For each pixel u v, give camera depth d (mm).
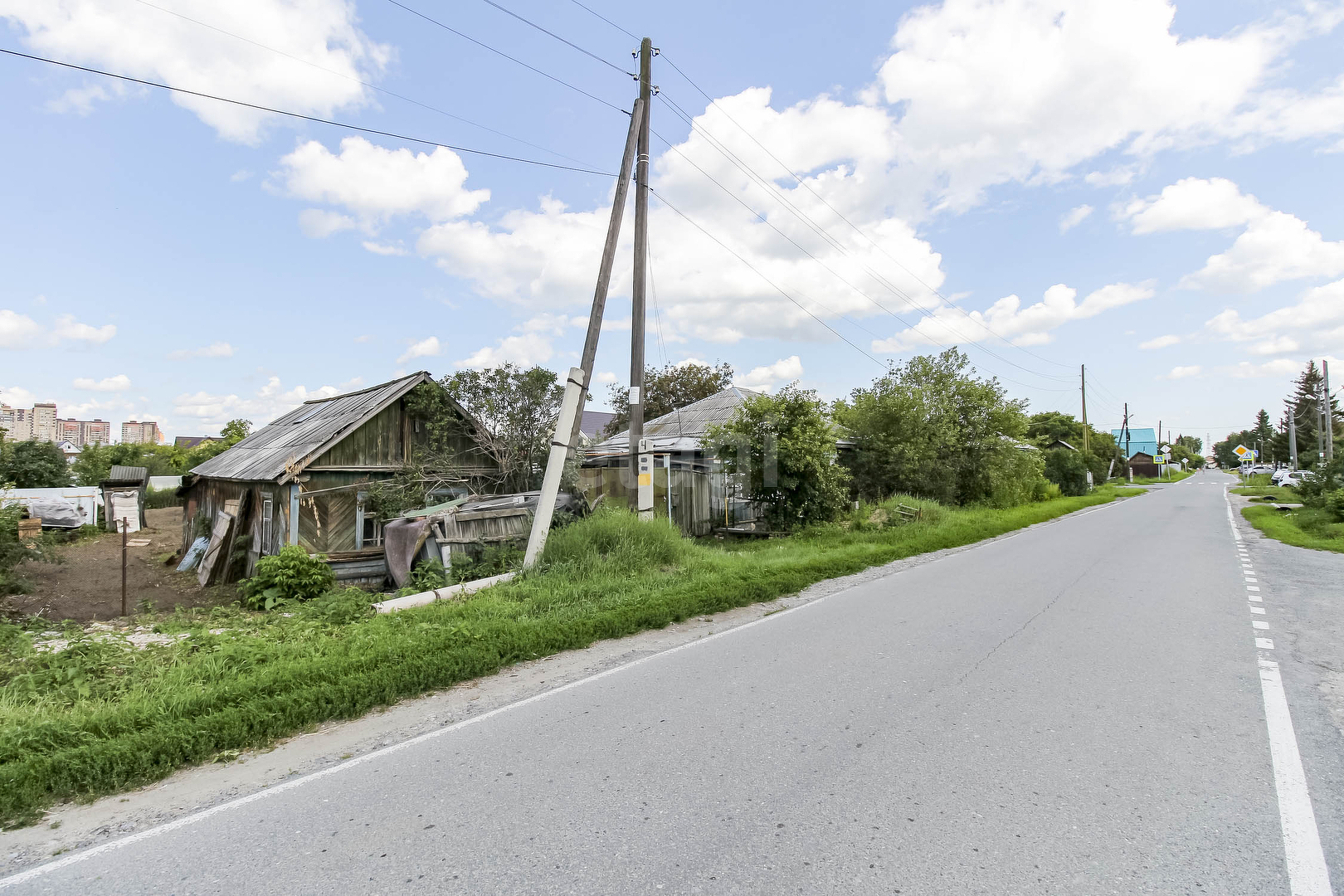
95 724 4473
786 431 16062
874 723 4430
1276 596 8727
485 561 11148
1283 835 3057
